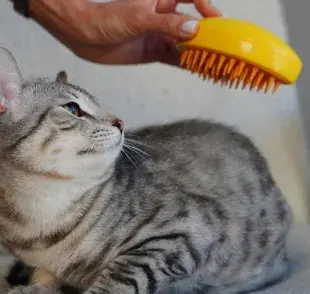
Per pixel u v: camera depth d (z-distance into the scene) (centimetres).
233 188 78
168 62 86
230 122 109
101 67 106
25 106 69
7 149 67
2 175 68
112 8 76
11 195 69
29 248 71
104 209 71
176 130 84
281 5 108
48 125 67
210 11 74
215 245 74
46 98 69
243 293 79
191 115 109
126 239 70
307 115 108
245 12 108
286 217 84
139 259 67
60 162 67
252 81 64
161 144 80
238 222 77
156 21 69
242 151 83
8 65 68
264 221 80
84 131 68
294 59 62
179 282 74
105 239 70
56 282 73
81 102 71
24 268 77
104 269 68
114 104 107
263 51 61
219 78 67
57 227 69
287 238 90
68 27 82
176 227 71
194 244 71
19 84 69
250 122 109
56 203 69
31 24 103
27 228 70
